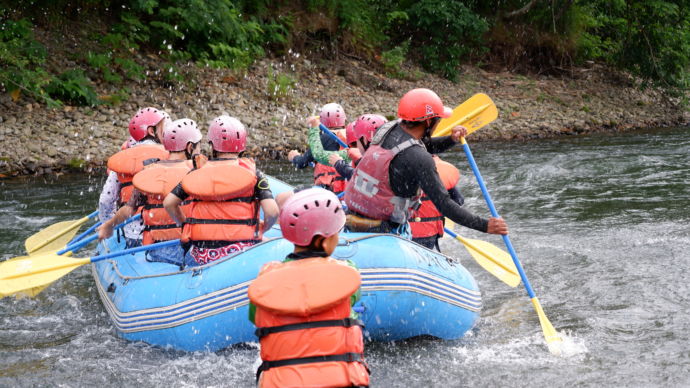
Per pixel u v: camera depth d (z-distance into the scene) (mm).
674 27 21312
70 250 5309
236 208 4465
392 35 20516
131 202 5070
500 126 16297
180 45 16078
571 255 6617
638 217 8008
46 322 5109
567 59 21984
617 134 16109
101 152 11656
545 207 8734
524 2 21453
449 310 4484
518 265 4785
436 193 4059
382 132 4297
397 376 4078
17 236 7512
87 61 14094
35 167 10852
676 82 20891
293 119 14531
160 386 3973
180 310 4324
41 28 14461
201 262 4492
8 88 12523
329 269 2725
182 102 14047
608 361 4250
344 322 2715
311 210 2764
